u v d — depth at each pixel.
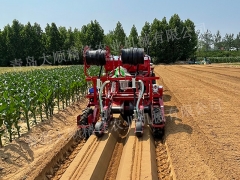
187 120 9.09
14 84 16.42
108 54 8.07
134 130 7.82
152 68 11.67
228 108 10.81
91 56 7.66
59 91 12.90
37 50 69.38
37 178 5.60
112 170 6.15
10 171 6.07
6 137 8.28
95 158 6.06
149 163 5.68
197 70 35.03
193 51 69.75
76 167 5.72
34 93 10.59
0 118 7.73
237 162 5.74
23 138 8.09
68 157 7.03
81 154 6.35
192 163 5.71
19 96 10.52
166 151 6.80
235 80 21.22
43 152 7.11
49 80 17.16
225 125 8.46
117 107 8.29
